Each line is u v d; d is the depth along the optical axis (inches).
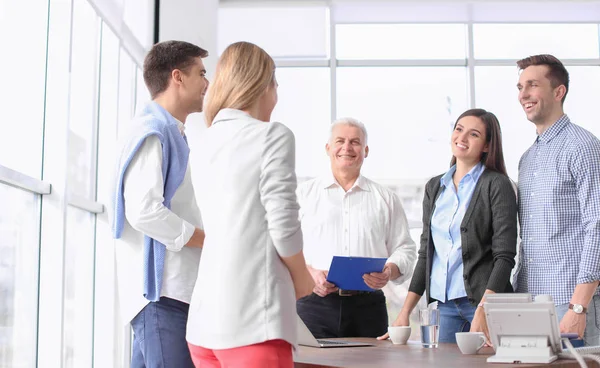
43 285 132.0
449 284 115.4
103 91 186.1
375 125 274.5
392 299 232.4
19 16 127.5
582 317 101.5
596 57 281.7
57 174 133.6
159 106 98.0
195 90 101.2
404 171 270.2
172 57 100.1
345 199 140.9
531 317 77.5
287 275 66.6
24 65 130.6
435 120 275.6
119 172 91.0
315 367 78.5
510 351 78.0
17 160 127.4
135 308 90.3
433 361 78.8
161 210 88.0
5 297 122.9
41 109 133.9
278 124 68.1
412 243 141.0
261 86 71.1
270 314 63.8
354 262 116.9
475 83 277.1
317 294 130.7
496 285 107.4
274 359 63.6
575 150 108.2
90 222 175.6
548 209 109.7
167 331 88.8
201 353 67.5
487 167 117.4
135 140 90.3
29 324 131.1
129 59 208.2
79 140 166.6
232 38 279.4
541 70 114.2
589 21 277.6
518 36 280.8
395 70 278.7
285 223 64.6
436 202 119.6
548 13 271.0
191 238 89.0
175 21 231.9
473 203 113.6
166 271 89.7
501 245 109.7
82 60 167.8
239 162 66.8
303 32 278.8
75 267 164.7
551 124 114.2
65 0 136.1
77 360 167.6
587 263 102.7
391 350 94.5
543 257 110.1
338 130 141.5
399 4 263.0
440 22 277.7
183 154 94.3
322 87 277.4
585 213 106.3
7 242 122.3
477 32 280.8
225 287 64.6
